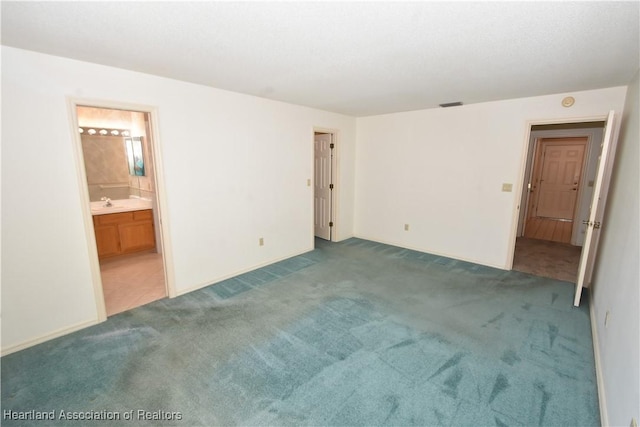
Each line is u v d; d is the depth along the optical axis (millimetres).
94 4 1521
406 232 5066
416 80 2936
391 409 1820
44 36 1940
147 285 3574
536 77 2812
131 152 4727
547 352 2346
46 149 2350
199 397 1915
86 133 4410
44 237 2416
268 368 2172
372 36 1910
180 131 3104
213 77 2889
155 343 2461
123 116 4699
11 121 2188
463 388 1979
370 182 5426
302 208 4668
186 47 2121
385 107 4414
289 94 3602
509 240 4027
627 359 1522
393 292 3406
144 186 4625
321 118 4727
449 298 3258
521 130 3766
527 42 1989
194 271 3436
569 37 1902
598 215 3412
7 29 1835
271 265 4262
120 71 2631
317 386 2002
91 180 4551
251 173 3850
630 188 2178
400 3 1500
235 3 1505
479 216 4246
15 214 2275
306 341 2490
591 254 3500
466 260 4449
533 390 1960
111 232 4262
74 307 2625
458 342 2473
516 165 3855
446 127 4387
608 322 2146
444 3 1498
